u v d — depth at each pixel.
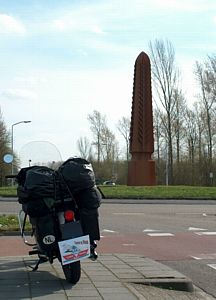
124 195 33.12
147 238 14.45
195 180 67.44
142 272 8.03
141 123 41.62
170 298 6.91
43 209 7.03
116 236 14.89
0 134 65.69
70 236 6.91
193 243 13.39
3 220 17.12
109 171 86.69
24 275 7.68
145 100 41.56
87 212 7.15
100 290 6.71
